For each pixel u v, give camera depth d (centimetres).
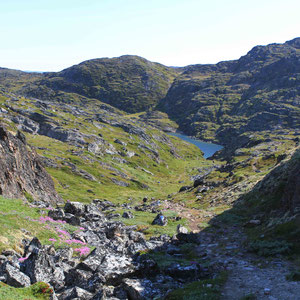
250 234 3597
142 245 3312
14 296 1579
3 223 3072
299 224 2964
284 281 1944
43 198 6438
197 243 3591
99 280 2141
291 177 3784
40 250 2255
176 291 1912
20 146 6588
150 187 15688
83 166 15012
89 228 4375
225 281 2075
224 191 8131
